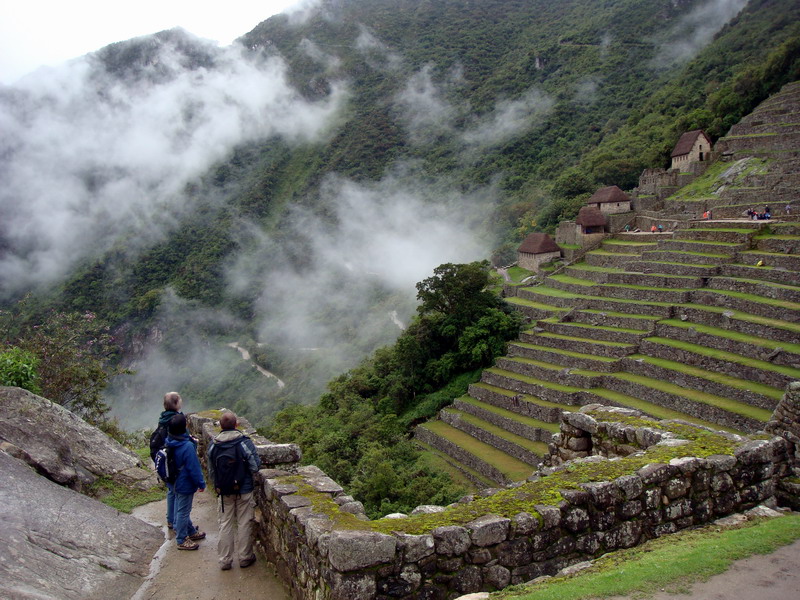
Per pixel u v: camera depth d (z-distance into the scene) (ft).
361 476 89.66
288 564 22.16
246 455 24.31
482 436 101.24
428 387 141.69
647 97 360.48
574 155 341.00
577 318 121.70
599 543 21.53
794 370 73.36
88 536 24.14
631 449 30.32
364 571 17.29
